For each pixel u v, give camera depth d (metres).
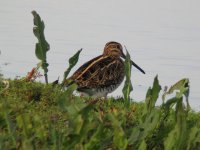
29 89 17.11
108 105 17.45
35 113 15.45
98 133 12.83
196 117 17.42
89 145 12.80
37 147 13.15
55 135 13.02
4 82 17.48
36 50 18.02
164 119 15.04
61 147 12.64
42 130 12.81
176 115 13.59
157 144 14.50
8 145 12.70
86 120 12.61
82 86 19.55
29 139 12.28
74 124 12.59
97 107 16.80
